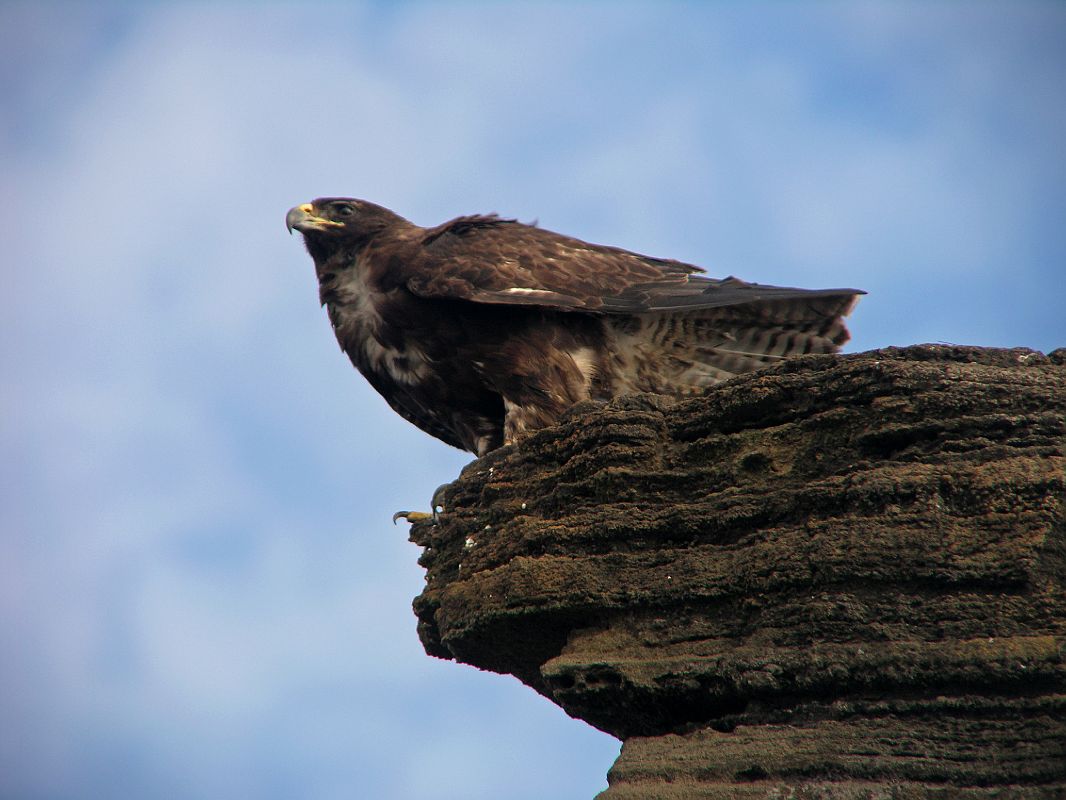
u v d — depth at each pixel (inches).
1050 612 417.1
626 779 458.6
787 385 483.2
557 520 513.0
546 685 549.3
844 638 437.7
